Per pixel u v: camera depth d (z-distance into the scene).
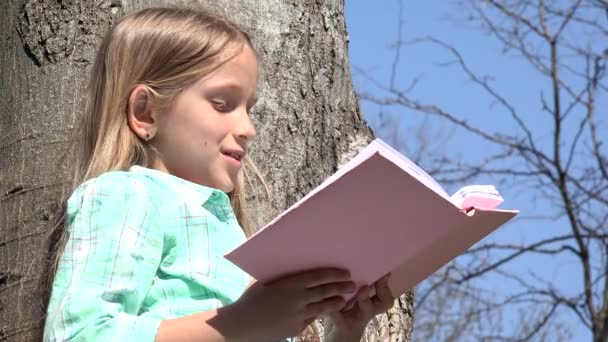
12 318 3.14
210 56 2.82
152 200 2.67
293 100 3.53
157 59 2.83
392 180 2.34
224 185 2.81
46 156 3.28
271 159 3.44
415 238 2.49
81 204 2.63
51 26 3.42
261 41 3.54
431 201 2.39
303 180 3.47
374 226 2.43
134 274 2.56
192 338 2.46
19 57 3.43
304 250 2.43
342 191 2.33
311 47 3.62
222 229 2.76
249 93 2.87
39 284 3.13
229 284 2.70
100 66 2.93
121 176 2.68
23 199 3.25
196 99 2.80
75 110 3.33
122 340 2.44
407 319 3.70
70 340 2.44
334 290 2.51
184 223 2.70
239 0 3.55
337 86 3.65
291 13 3.62
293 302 2.47
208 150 2.79
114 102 2.84
